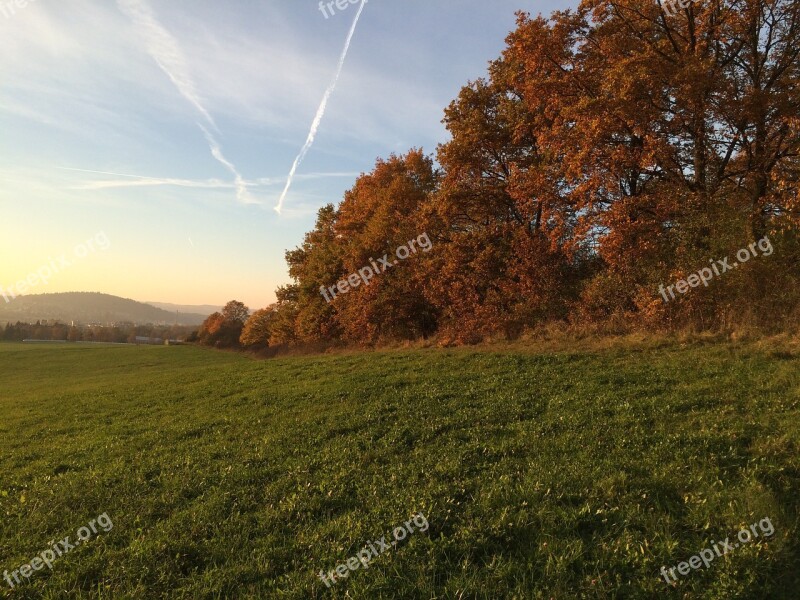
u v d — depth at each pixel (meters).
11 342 103.38
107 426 13.09
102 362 54.84
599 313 19.48
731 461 6.09
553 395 10.46
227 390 17.17
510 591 4.04
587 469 6.19
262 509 6.15
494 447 7.49
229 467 7.79
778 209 16.67
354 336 35.22
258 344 73.06
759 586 3.95
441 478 6.52
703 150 18.48
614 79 16.30
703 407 8.41
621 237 17.59
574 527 4.91
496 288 24.75
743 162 19.39
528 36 18.95
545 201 21.05
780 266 14.91
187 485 7.20
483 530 4.99
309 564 4.76
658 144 17.09
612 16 18.73
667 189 18.45
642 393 9.79
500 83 23.88
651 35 19.03
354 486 6.63
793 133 16.34
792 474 5.62
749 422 7.29
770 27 18.23
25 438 12.68
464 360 16.89
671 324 16.53
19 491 7.80
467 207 25.84
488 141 23.80
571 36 19.39
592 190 18.14
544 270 22.70
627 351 14.80
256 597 4.28
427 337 31.00
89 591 4.60
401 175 33.28
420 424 9.32
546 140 19.69
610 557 4.39
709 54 18.02
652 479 5.70
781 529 4.51
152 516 6.27
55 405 18.94
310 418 10.83
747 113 16.47
